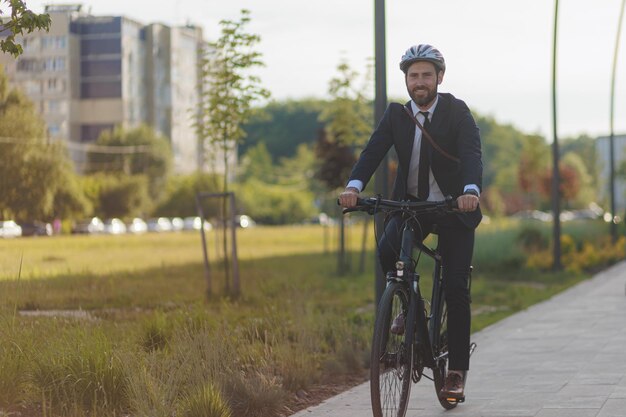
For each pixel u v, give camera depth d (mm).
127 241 73000
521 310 21422
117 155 151750
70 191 84375
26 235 82875
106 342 9891
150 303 20562
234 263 23141
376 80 13688
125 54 172125
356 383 11633
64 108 161375
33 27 10328
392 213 8430
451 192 8531
